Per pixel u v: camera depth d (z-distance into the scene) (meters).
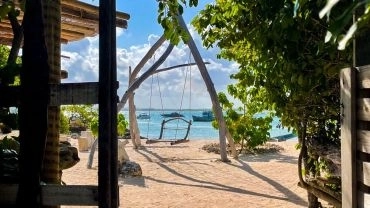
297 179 11.11
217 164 14.20
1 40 6.86
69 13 5.93
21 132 2.94
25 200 2.90
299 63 3.88
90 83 2.91
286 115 4.89
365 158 2.52
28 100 2.93
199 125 60.94
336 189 4.96
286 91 4.77
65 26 6.52
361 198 2.54
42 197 2.93
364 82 2.52
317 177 4.95
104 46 2.89
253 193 9.52
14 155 3.45
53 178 3.54
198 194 9.44
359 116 2.57
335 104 4.42
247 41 4.78
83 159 14.98
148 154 17.25
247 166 13.69
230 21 4.78
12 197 3.04
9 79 3.36
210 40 5.25
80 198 2.89
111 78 2.92
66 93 2.95
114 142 2.92
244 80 5.33
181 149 19.27
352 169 2.59
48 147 3.51
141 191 9.76
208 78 14.86
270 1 3.75
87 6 6.02
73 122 29.08
